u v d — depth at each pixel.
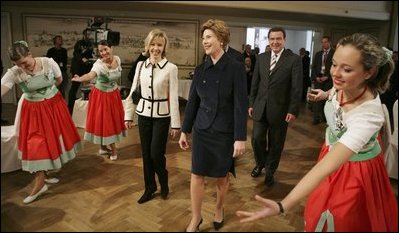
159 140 2.01
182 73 3.92
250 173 2.65
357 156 1.12
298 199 0.96
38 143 2.11
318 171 0.98
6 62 2.08
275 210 0.95
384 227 1.10
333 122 1.16
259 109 2.40
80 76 2.77
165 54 2.02
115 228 1.80
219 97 1.58
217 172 1.65
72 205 2.07
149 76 1.96
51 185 2.37
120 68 2.89
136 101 2.06
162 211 2.01
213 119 1.60
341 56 0.95
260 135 2.45
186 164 2.85
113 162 2.89
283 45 2.33
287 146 3.42
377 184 1.12
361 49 0.92
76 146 2.42
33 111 2.11
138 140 3.54
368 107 1.03
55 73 2.23
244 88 1.56
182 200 2.16
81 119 3.70
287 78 2.28
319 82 3.29
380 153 1.17
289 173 2.66
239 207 2.06
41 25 2.54
